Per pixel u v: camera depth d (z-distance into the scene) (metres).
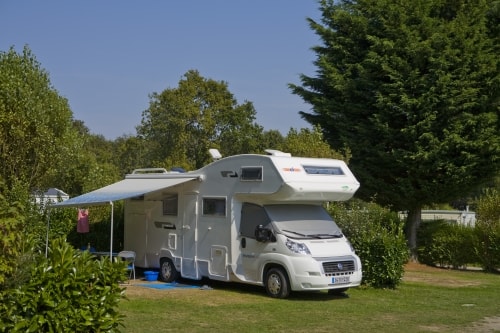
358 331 9.31
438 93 19.36
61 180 24.22
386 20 20.78
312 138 19.41
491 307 12.04
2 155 16.38
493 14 21.11
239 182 13.34
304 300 12.36
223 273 13.59
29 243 6.36
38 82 18.17
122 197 14.08
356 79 21.11
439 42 19.62
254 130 42.94
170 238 15.10
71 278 6.24
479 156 19.55
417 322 10.20
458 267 20.75
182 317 10.10
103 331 6.37
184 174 14.75
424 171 19.91
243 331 9.07
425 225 22.33
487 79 19.64
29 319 6.00
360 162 21.27
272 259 12.51
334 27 23.12
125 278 6.84
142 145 43.03
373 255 14.68
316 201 13.67
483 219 20.17
